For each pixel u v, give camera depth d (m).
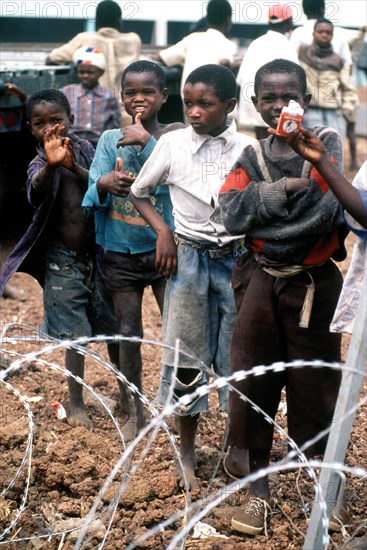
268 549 3.72
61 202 4.87
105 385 5.75
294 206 3.64
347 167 13.10
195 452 4.54
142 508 4.12
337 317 3.66
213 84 4.07
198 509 3.83
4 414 5.11
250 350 3.92
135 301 4.75
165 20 12.62
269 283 3.86
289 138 3.35
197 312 4.23
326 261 3.84
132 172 4.64
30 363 5.93
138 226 4.62
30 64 8.62
